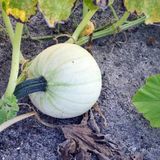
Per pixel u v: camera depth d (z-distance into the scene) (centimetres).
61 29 100
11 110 77
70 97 79
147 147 86
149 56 100
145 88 83
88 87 79
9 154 82
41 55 81
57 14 67
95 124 86
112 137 86
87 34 93
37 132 85
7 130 84
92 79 80
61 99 79
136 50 100
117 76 95
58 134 85
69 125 85
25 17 67
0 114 76
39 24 100
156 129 89
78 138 83
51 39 98
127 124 89
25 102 88
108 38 100
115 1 107
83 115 87
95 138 84
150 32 103
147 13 70
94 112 88
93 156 83
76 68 79
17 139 83
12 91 79
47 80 79
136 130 88
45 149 83
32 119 86
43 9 67
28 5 66
